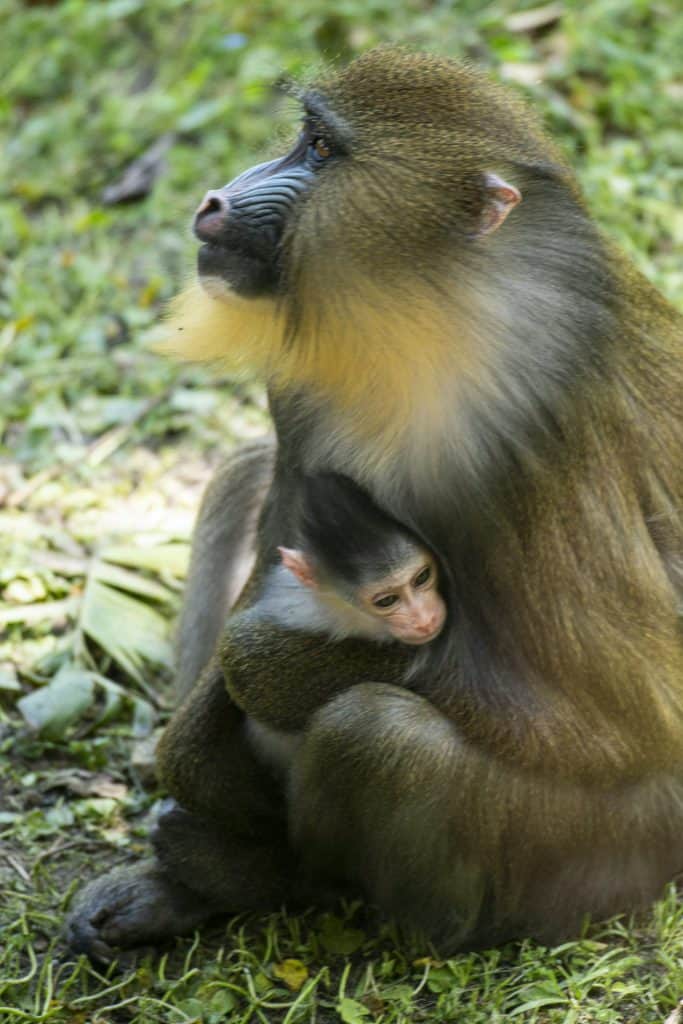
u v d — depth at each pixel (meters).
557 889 10.40
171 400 16.27
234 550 12.16
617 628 9.59
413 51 10.04
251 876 10.93
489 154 9.41
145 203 19.19
